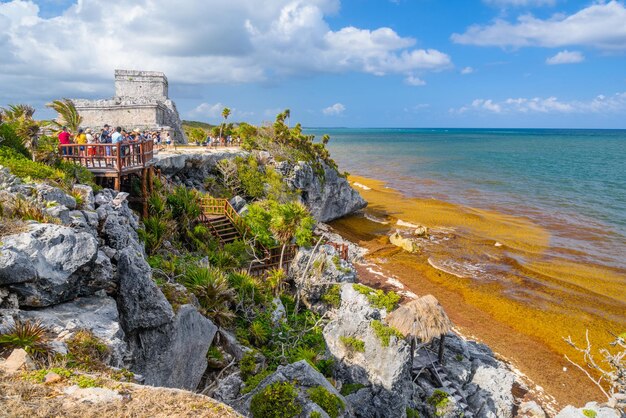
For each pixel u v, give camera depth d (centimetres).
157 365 1253
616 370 1609
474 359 2275
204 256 2331
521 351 2570
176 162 3434
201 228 2539
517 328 2820
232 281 2120
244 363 1584
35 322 888
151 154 2462
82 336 920
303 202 4594
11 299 915
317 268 2591
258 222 2841
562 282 3478
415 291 3284
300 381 1219
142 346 1234
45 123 2252
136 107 5147
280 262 2544
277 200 4062
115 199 1812
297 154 4922
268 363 1766
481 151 15838
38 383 699
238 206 3422
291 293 2609
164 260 1919
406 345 1719
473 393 2036
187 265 1933
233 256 2442
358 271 3653
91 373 790
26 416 615
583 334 2758
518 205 6244
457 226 5084
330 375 1809
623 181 8250
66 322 954
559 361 2492
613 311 3034
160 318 1252
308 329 2130
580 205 6209
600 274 3641
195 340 1422
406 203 6397
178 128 6012
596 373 2392
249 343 1820
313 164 5034
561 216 5559
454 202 6475
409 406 1750
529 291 3328
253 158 4291
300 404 1115
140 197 2348
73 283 1077
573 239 4578
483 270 3728
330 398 1157
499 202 6462
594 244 4416
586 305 3117
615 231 4859
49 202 1260
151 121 5166
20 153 1712
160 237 2105
